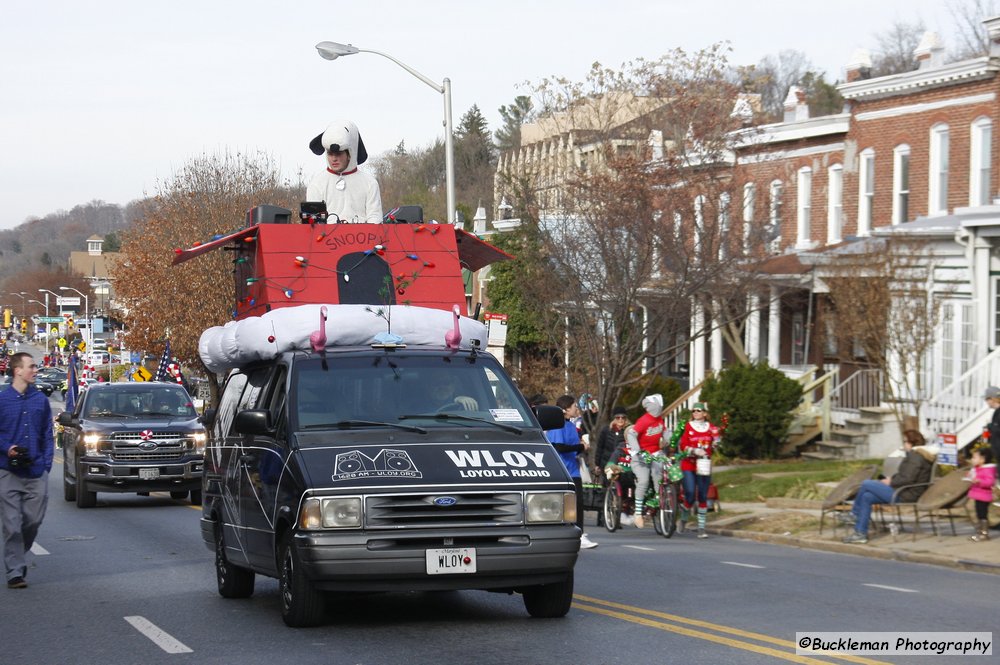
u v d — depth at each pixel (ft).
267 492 59.41
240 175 333.01
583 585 75.61
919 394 147.23
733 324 194.90
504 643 54.34
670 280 162.71
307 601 56.75
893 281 146.72
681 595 70.69
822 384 191.42
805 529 111.34
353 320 63.41
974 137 175.94
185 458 136.15
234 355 68.59
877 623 60.34
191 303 316.81
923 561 90.68
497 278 256.73
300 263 72.18
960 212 161.58
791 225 211.82
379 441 57.41
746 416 176.35
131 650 54.80
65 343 654.12
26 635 59.16
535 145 208.74
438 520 54.60
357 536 53.67
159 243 323.16
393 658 51.34
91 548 97.45
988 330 155.12
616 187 158.81
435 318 65.05
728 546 105.29
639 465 116.16
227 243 77.10
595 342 164.96
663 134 172.96
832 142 204.03
